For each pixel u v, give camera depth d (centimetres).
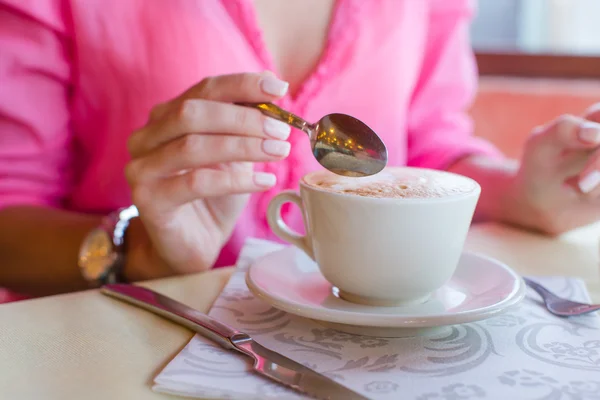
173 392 36
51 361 40
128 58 74
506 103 124
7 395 36
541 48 146
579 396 36
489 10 151
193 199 54
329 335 43
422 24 92
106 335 43
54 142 75
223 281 53
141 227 62
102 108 76
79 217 70
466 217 43
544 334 43
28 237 67
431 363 39
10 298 67
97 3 72
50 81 74
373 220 42
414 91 96
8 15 71
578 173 64
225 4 76
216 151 51
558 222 66
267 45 80
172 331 44
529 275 54
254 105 52
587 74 137
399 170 49
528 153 66
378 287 43
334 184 45
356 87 81
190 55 74
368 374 38
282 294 45
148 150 55
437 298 45
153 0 73
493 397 36
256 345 40
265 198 77
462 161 84
